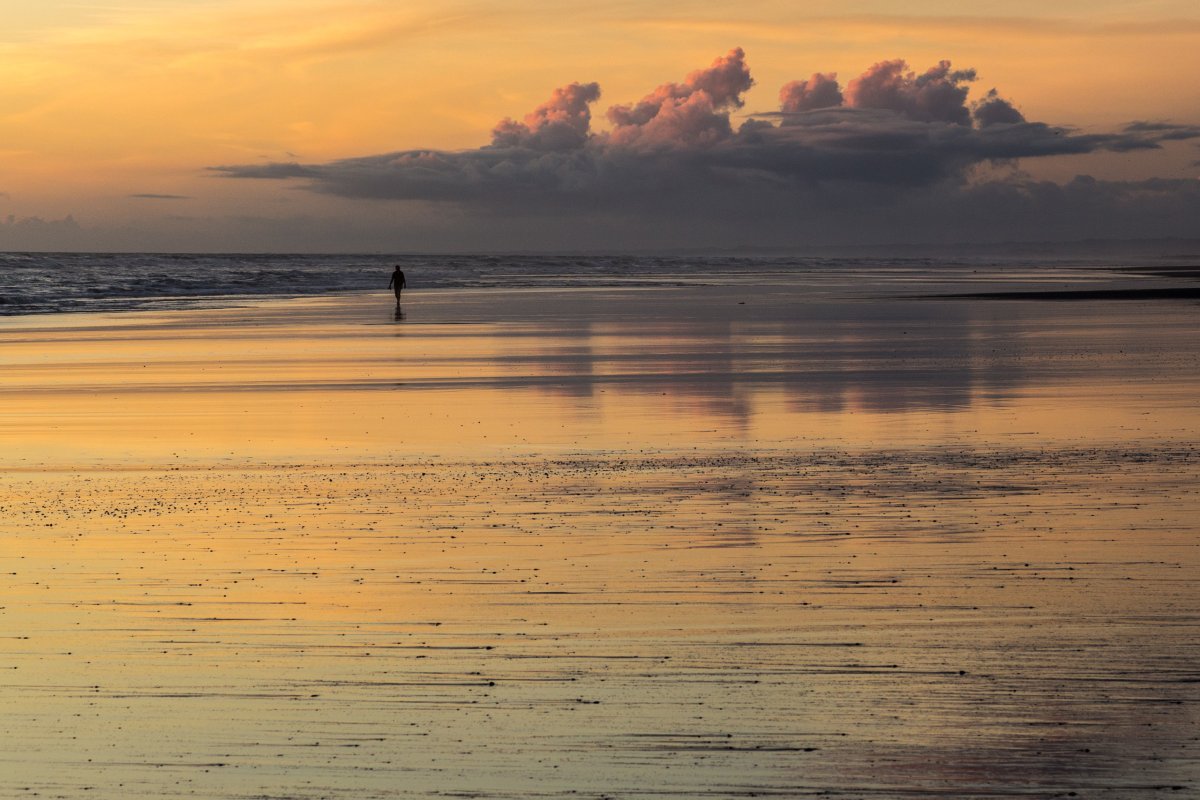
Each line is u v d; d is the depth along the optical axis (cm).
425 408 2664
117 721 945
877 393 2836
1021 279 11162
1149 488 1744
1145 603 1200
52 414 2608
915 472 1881
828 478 1841
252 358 3797
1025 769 855
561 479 1855
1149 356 3606
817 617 1169
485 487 1800
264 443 2227
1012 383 2994
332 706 969
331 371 3406
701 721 934
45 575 1334
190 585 1293
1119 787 830
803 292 8394
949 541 1450
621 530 1522
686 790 832
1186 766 856
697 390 2922
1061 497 1689
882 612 1181
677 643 1102
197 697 988
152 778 859
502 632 1136
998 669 1030
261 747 901
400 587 1280
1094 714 939
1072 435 2208
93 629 1151
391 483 1838
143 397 2877
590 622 1162
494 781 847
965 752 880
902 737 905
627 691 991
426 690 999
